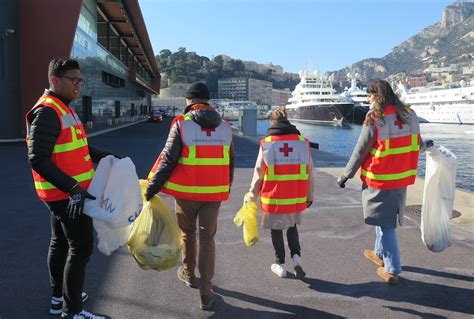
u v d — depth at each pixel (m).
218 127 4.17
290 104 94.25
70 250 3.63
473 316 4.00
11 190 9.46
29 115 3.35
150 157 15.98
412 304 4.22
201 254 4.07
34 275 4.76
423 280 4.77
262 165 4.69
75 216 3.25
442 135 55.41
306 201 4.95
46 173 3.21
